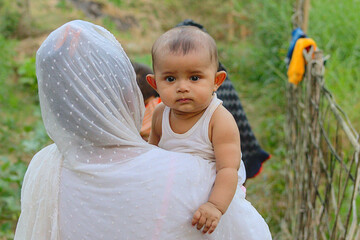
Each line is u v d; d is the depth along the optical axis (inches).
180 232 74.1
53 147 81.7
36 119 301.9
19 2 398.0
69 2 428.8
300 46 171.9
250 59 364.2
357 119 232.7
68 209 76.1
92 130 75.4
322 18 309.7
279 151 249.9
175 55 76.0
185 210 74.1
